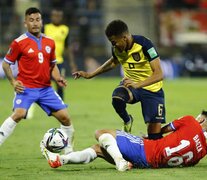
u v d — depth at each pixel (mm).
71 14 84688
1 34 83062
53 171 20688
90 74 24438
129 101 23391
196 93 60281
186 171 20047
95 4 87875
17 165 22297
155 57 22219
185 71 84938
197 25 89000
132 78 23297
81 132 31984
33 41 23297
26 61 23203
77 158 20312
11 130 22828
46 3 85188
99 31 86875
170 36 89000
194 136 20344
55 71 24281
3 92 61562
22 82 23281
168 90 64312
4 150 26203
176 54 87562
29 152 25594
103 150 20766
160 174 19500
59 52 39969
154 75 22078
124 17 88375
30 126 35281
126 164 20109
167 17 88875
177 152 20266
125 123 24078
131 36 22547
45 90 23484
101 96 57312
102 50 85875
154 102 23250
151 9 89000
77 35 84562
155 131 23297
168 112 41875
